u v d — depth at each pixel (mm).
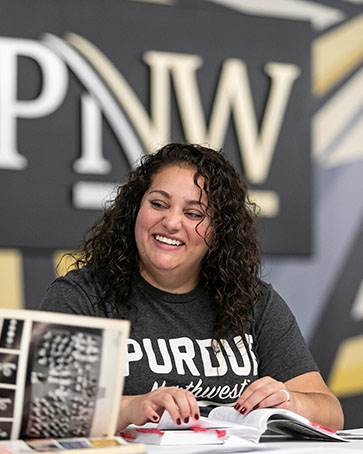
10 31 3281
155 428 1439
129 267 1832
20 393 1180
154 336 1781
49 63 3328
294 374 1859
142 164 1892
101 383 1219
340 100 3801
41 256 3305
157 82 3486
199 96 3549
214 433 1361
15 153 3262
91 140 3375
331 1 3803
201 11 3576
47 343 1196
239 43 3625
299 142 3695
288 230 3648
